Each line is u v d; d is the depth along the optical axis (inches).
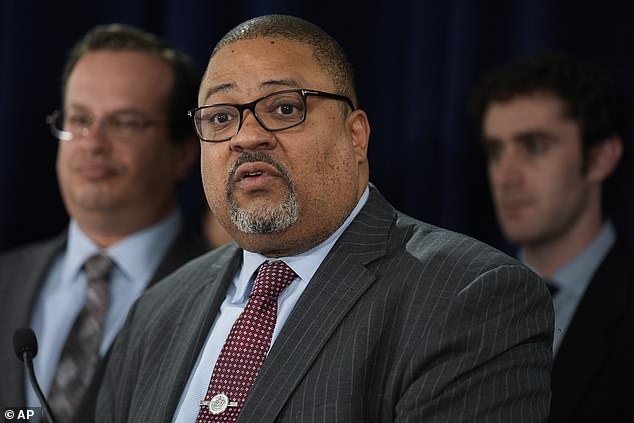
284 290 146.7
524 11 255.4
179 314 158.9
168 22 272.8
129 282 234.1
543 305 141.9
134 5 283.7
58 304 234.8
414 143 259.4
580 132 233.1
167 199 242.5
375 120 266.8
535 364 136.6
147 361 155.4
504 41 258.8
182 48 269.4
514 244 249.0
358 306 139.8
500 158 237.3
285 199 140.6
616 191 240.1
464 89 255.1
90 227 237.3
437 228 152.3
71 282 236.8
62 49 289.4
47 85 287.0
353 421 131.3
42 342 230.5
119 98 235.9
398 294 139.8
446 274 140.1
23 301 235.3
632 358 206.4
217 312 152.6
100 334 226.8
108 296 231.9
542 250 233.8
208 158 146.0
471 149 256.8
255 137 140.1
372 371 135.3
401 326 137.3
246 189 141.0
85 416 201.9
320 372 135.1
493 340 134.5
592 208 233.3
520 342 136.3
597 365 207.5
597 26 255.9
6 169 282.0
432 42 259.6
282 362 136.9
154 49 244.7
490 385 132.2
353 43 268.1
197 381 144.0
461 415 130.0
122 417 157.2
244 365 140.9
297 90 141.9
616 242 225.6
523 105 234.7
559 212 230.7
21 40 283.3
